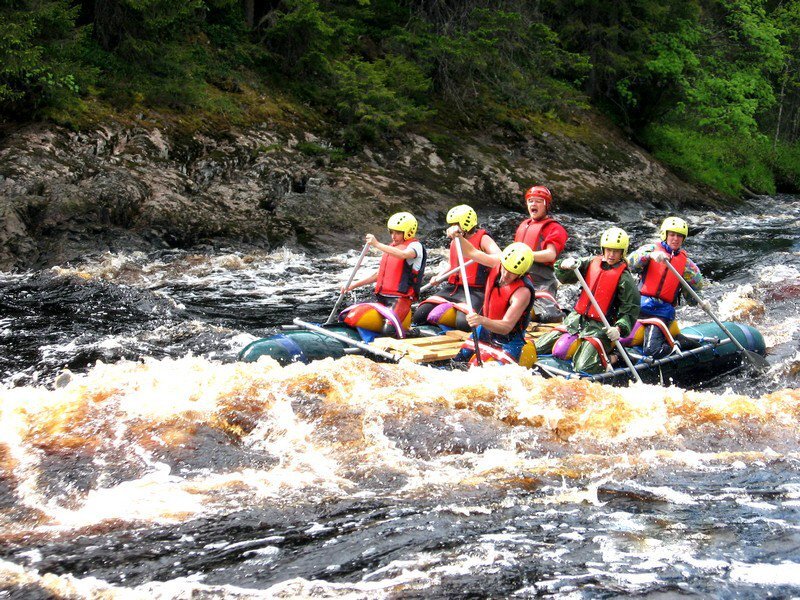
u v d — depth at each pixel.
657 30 27.16
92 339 9.00
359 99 19.58
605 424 5.87
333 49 20.47
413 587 4.02
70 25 16.16
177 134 16.73
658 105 28.12
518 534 4.57
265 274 13.24
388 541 4.45
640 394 6.14
